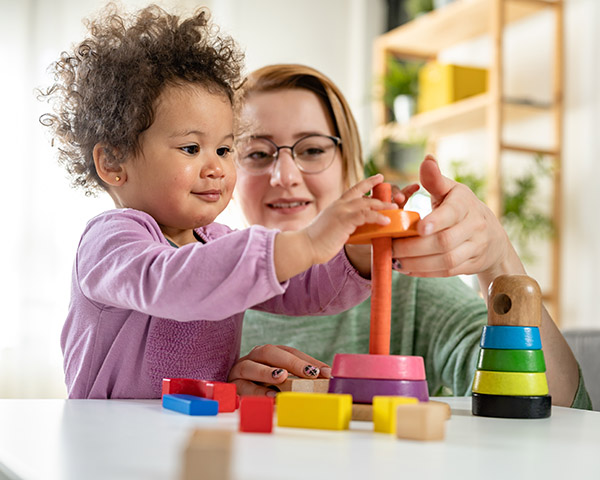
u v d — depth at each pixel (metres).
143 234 0.76
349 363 0.61
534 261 2.82
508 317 0.65
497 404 0.63
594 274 2.59
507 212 2.60
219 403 0.61
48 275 2.54
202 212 0.88
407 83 3.07
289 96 1.27
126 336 0.81
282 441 0.46
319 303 0.91
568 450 0.46
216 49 1.08
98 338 0.82
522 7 2.75
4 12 2.54
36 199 2.54
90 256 0.77
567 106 2.72
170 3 2.70
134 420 0.54
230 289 0.63
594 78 2.63
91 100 0.91
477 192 2.68
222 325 0.87
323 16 3.41
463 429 0.55
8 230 2.50
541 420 0.62
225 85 0.94
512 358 0.64
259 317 1.22
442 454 0.43
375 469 0.38
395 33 3.13
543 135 2.80
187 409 0.58
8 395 2.48
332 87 1.29
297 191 1.26
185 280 0.64
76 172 0.98
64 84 1.01
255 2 3.22
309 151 1.27
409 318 1.21
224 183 0.90
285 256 0.63
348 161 1.32
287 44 3.31
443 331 1.18
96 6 2.62
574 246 2.68
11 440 0.44
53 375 2.52
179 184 0.86
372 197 0.66
